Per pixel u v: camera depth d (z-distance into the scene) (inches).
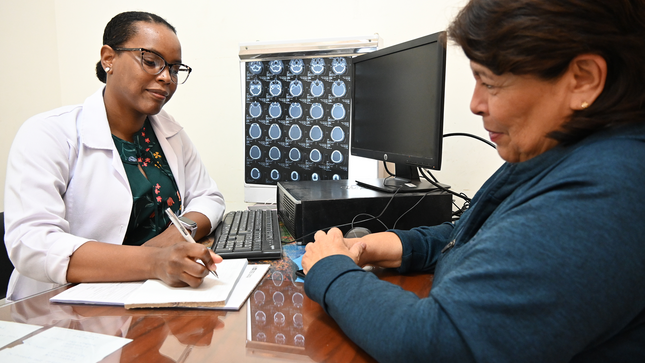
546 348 14.7
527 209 16.7
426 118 41.2
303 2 72.0
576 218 15.1
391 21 68.3
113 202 41.1
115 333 22.4
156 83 41.9
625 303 14.8
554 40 15.7
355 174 61.5
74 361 19.4
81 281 30.6
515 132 19.0
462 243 24.3
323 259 24.4
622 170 15.4
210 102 79.2
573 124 17.1
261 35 75.1
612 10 15.5
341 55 60.3
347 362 19.8
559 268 14.7
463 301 16.2
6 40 74.9
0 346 20.9
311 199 41.0
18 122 78.0
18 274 42.3
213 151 80.7
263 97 64.9
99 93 44.2
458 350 16.0
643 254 14.6
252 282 29.6
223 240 39.5
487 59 17.4
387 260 31.5
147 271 29.4
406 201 42.8
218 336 22.2
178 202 49.8
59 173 37.9
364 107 53.9
